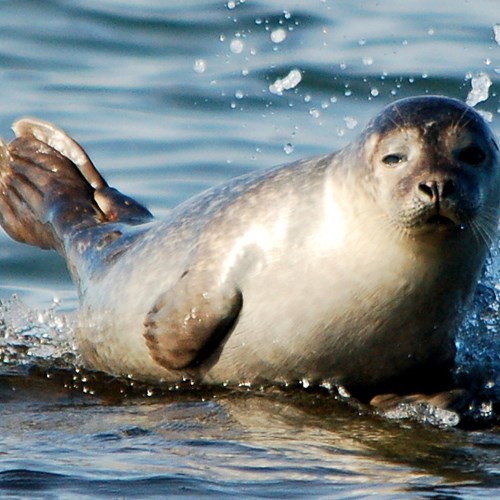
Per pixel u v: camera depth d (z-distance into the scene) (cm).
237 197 2944
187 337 2870
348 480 2372
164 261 3009
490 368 3005
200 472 2400
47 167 3744
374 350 2817
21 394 2930
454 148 2573
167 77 5416
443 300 2770
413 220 2547
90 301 3206
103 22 6012
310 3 6275
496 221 2720
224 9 6181
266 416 2747
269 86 5281
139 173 4447
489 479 2383
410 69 5356
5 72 5438
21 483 2331
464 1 6366
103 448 2538
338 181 2764
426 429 2692
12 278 3831
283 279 2791
